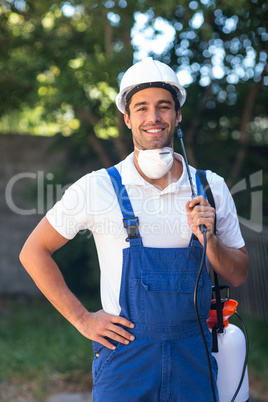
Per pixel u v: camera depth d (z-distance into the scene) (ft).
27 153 24.36
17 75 19.61
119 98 6.10
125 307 5.54
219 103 20.49
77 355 15.21
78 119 20.18
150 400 5.53
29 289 24.57
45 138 24.47
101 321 5.59
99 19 16.88
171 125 5.78
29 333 18.02
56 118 19.72
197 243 5.66
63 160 24.41
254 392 12.87
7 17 18.75
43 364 14.60
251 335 16.84
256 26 16.07
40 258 5.70
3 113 23.32
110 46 17.79
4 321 19.88
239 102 20.27
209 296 5.66
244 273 6.03
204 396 5.55
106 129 20.06
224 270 5.74
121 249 5.61
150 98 5.70
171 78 5.76
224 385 6.13
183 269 5.55
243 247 6.17
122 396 5.47
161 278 5.49
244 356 6.35
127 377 5.48
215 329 6.13
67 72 17.72
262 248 18.25
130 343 5.52
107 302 5.73
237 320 18.22
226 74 17.99
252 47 16.84
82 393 13.04
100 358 5.70
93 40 18.90
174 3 14.57
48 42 19.53
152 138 5.71
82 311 5.71
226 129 21.63
